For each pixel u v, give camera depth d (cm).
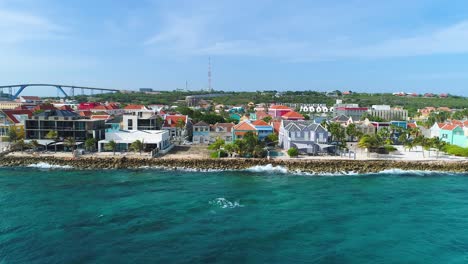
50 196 6988
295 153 10381
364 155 10931
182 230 5381
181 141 13388
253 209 6347
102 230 5338
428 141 10962
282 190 7600
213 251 4734
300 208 6438
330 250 4816
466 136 11994
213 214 6062
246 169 9631
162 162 9925
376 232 5416
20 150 10938
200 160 9925
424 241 5128
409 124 15788
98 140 11619
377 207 6531
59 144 10856
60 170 9369
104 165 9806
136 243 4931
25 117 12862
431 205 6675
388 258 4625
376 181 8506
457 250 4866
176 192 7350
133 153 10744
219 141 11588
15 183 7975
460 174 9344
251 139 10425
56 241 4959
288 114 16500
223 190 7544
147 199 6844
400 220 5906
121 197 6962
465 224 5750
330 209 6397
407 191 7631
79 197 6938
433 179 8756
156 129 13375
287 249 4825
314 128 11150
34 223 5578
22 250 4700
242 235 5234
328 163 9775
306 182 8350
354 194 7375
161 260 4484
